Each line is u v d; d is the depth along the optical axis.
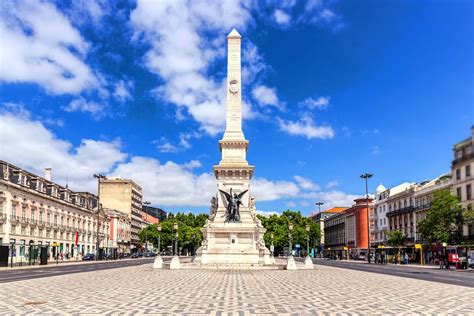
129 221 188.38
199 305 20.45
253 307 19.80
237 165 73.00
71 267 66.69
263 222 170.50
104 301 22.06
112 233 161.12
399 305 20.64
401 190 130.50
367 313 17.95
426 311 18.58
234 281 36.44
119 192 192.75
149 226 175.62
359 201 157.00
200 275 44.78
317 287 30.80
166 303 21.22
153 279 38.66
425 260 93.19
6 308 19.44
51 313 17.81
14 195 87.25
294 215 173.25
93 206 139.25
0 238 81.88
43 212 101.19
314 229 169.75
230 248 66.81
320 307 19.86
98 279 38.53
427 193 99.81
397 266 77.62
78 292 26.77
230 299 23.08
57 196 109.56
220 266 60.94
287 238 160.38
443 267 71.00
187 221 187.62
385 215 132.62
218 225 68.19
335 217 194.25
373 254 120.19
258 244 67.81
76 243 109.19
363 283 34.56
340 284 33.50
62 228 111.00
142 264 80.00
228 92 77.12
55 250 103.31
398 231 102.81
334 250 179.88
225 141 74.50
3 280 37.69
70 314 17.53
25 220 91.62
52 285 32.00
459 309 19.23
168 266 64.50
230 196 69.38
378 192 149.75
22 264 76.81
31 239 94.25
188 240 170.38
